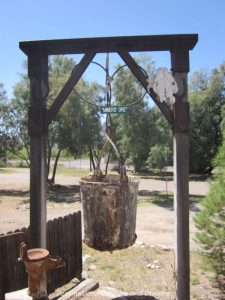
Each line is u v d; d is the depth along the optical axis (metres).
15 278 5.52
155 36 3.95
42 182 4.23
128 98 20.25
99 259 8.65
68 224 6.59
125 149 21.50
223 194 6.52
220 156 6.79
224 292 6.67
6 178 31.92
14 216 15.93
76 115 21.39
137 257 8.82
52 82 20.02
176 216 4.00
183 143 3.96
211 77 34.91
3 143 23.67
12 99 23.39
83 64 4.17
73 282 6.69
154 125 21.09
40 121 4.19
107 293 5.91
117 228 4.16
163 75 3.95
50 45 4.14
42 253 3.96
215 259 6.70
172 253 9.23
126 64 4.07
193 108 33.34
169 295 6.25
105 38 4.04
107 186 4.09
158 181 28.72
